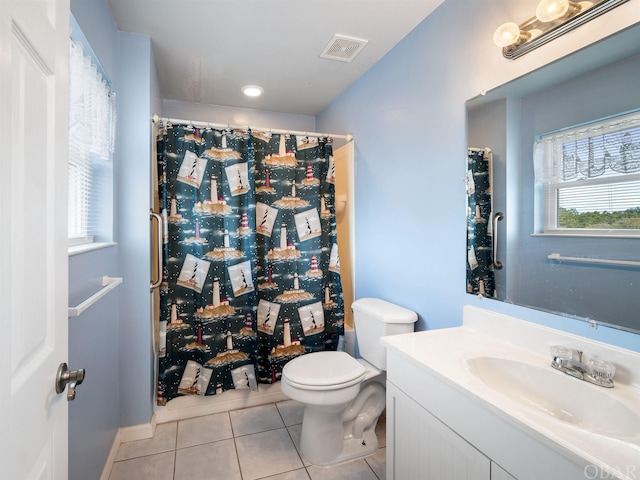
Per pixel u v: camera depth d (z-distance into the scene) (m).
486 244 1.35
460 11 1.47
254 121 2.95
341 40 1.88
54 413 0.67
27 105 0.56
